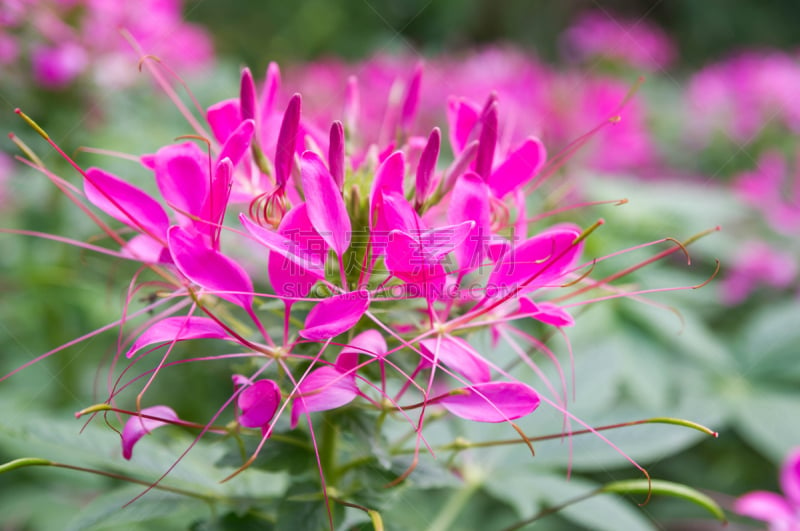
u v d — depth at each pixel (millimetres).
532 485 471
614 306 581
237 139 409
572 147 494
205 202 402
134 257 420
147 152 636
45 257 605
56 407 603
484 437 483
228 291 396
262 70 1480
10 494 553
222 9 1593
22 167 629
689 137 985
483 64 980
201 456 458
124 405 617
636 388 556
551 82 917
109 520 420
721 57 1930
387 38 1376
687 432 469
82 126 631
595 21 1124
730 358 603
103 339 635
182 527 508
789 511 490
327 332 389
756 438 560
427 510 572
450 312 429
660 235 632
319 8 1625
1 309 648
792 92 918
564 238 407
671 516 637
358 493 422
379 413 428
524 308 410
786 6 1985
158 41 698
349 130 449
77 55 603
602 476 604
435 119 931
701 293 599
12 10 594
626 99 452
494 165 441
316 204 392
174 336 389
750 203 808
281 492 447
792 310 622
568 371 496
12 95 615
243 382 396
